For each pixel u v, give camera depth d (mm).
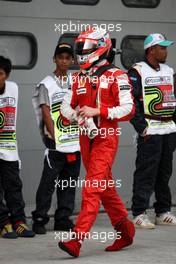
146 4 12906
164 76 11812
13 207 11172
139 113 11648
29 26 12117
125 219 10188
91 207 9648
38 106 11398
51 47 12273
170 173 12117
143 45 12938
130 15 12797
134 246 10625
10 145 11117
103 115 9633
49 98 11289
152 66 11766
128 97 9711
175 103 11906
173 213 12977
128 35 12797
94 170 9695
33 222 11516
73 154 11391
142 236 11320
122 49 12750
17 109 12078
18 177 11195
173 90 11914
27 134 12172
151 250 10391
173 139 11984
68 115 10047
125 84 9742
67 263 9648
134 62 12875
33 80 12195
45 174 11344
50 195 11391
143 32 12906
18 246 10633
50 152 11344
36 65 12195
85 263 9648
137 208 11891
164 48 11750
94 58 9758
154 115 11750
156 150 11781
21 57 12102
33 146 12219
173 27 13133
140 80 11680
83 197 9703
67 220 11578
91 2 12508
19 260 9852
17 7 12023
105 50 9805
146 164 11789
